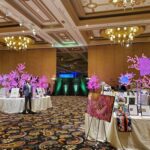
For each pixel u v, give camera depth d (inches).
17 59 699.4
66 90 720.3
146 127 143.2
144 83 195.8
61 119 257.1
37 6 321.1
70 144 158.4
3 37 522.6
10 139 169.5
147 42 593.0
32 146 152.5
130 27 422.3
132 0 277.6
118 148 145.2
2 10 335.0
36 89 337.1
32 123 232.5
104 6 342.6
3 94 323.9
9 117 269.6
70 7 327.9
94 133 171.2
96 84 392.5
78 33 468.4
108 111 143.4
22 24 399.2
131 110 154.6
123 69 609.0
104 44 625.0
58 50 701.9
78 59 889.5
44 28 432.5
